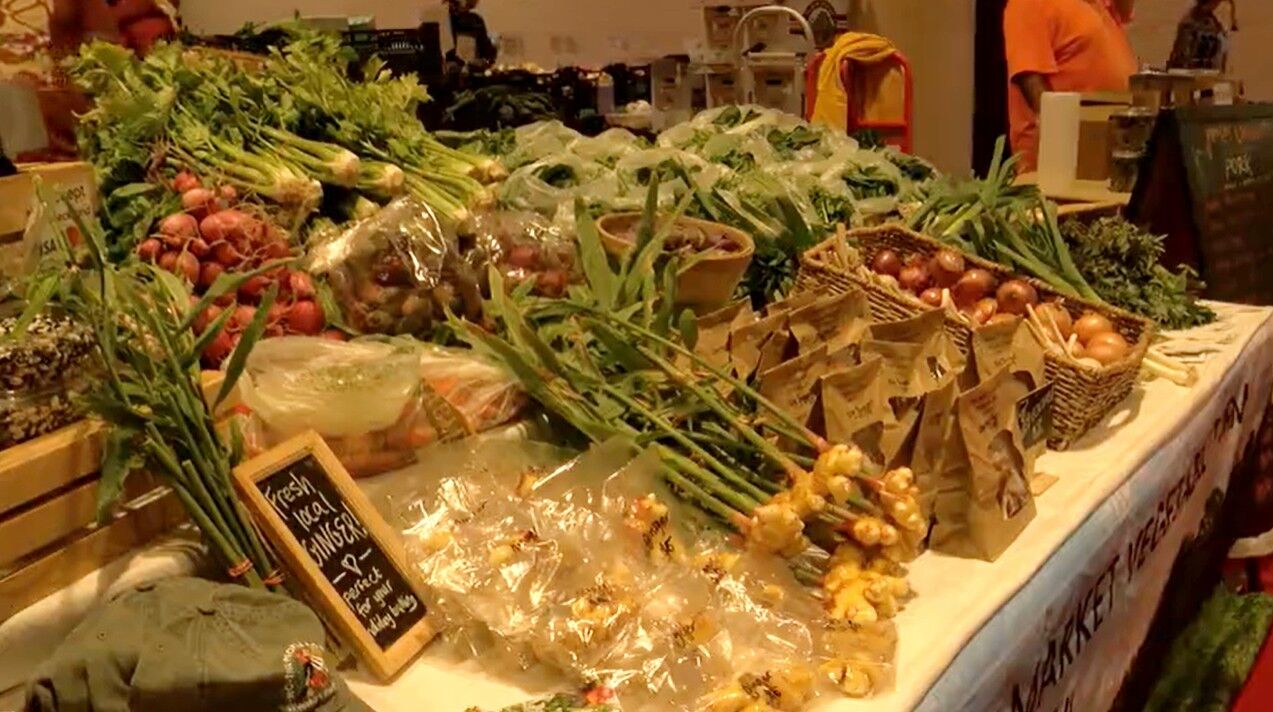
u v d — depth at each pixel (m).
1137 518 1.84
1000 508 1.50
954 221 2.45
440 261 1.78
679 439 1.46
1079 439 1.90
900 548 1.34
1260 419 2.78
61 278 1.31
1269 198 3.30
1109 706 1.95
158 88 2.16
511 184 2.44
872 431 1.47
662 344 1.55
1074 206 3.21
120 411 1.20
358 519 1.31
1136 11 6.43
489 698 1.21
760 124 3.06
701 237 1.98
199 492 1.20
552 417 1.60
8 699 1.16
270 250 1.72
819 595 1.35
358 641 1.22
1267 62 6.21
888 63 4.02
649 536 1.32
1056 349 1.95
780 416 1.44
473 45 4.32
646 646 1.19
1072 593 1.58
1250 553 2.81
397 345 1.60
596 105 4.10
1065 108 3.72
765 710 1.12
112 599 1.13
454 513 1.38
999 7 6.01
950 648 1.27
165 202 1.91
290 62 2.40
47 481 1.18
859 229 2.32
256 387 1.40
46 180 1.57
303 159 2.14
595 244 1.80
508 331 1.66
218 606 1.09
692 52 4.75
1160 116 3.04
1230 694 2.29
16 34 2.30
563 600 1.24
